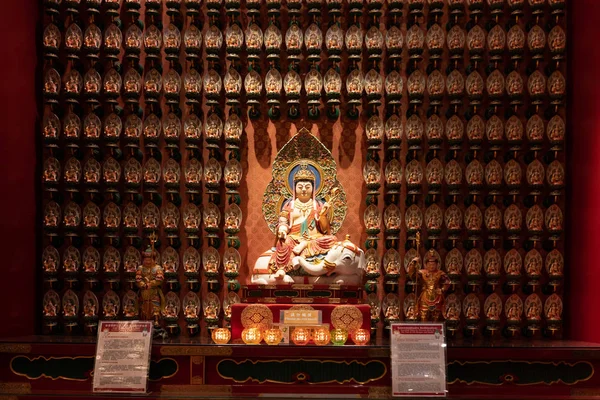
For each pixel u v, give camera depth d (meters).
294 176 6.48
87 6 6.58
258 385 5.59
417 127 6.62
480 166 6.55
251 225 6.76
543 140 6.54
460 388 5.57
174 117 6.66
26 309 6.41
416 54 6.62
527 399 5.48
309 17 6.77
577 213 6.39
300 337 5.60
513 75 6.55
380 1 6.59
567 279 6.54
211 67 6.65
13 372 5.69
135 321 5.59
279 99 6.75
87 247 6.57
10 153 6.12
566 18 6.66
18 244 6.25
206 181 6.60
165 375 5.62
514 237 6.48
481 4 6.56
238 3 6.60
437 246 6.61
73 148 6.57
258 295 5.97
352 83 6.67
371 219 6.62
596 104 6.09
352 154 6.77
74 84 6.56
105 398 5.44
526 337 6.57
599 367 5.63
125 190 6.58
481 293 6.61
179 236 6.68
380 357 5.57
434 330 5.47
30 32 6.51
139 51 6.66
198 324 6.61
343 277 6.02
